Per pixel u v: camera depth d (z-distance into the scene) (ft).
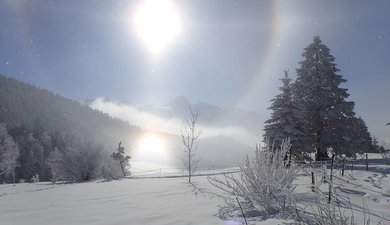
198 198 32.24
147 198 33.53
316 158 97.25
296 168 24.90
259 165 25.07
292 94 96.63
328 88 98.02
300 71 101.30
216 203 28.55
